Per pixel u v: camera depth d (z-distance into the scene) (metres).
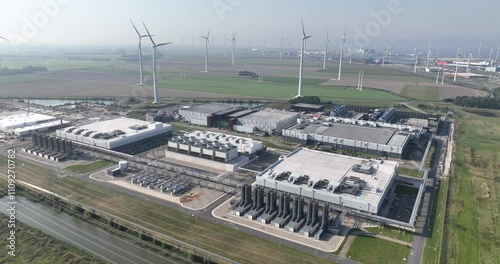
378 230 80.44
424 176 104.44
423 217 86.12
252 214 85.06
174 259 70.31
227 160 119.50
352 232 79.56
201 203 93.06
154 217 85.50
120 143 135.75
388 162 111.25
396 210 90.00
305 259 69.38
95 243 75.75
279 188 97.25
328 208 79.81
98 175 111.75
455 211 89.50
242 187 89.31
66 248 73.25
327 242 75.44
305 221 82.50
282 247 73.56
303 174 101.62
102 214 86.62
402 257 70.06
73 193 98.69
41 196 96.69
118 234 79.00
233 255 70.62
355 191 90.06
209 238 76.62
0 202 94.75
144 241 75.94
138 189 101.50
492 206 92.69
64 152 127.31
